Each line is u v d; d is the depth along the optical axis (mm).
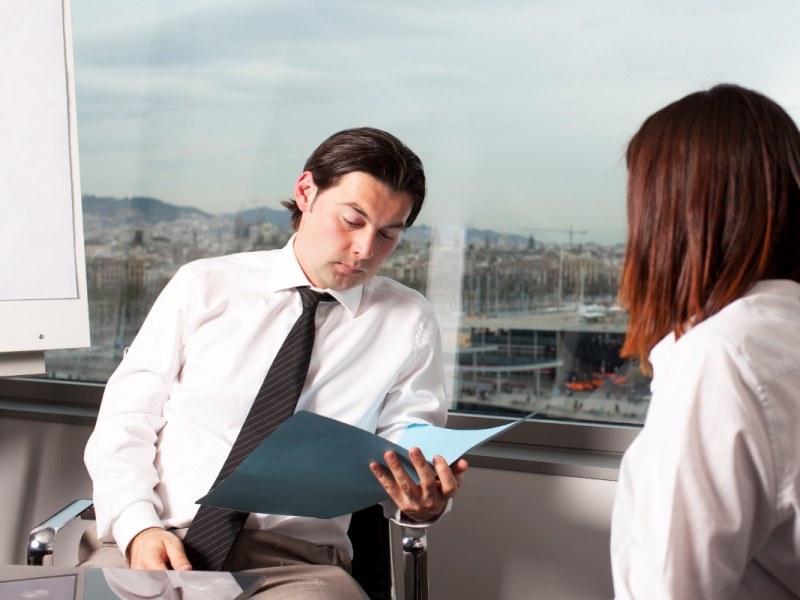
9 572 1038
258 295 1520
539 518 1788
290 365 1432
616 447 1812
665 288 837
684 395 745
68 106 1756
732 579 731
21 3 1716
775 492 722
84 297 1772
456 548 1843
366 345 1521
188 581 1005
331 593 1252
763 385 726
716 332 753
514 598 1805
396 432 1479
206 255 2064
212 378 1474
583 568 1760
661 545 728
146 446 1441
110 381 1516
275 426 1382
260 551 1366
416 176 1420
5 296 1694
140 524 1317
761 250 798
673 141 838
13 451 2092
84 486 2039
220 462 1428
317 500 1242
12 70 1707
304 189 1481
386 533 1470
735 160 804
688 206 817
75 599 928
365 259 1408
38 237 1727
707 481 725
